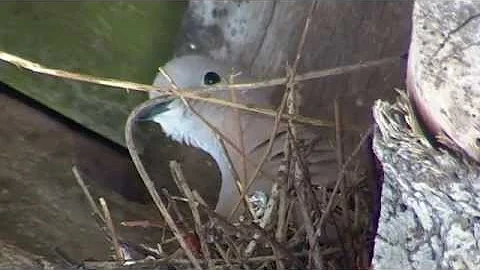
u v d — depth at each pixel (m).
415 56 0.86
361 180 1.36
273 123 1.54
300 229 1.30
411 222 0.94
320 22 1.62
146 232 1.49
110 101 1.74
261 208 1.41
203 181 1.74
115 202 1.58
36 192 1.50
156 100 1.33
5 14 1.73
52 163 1.60
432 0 0.82
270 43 1.66
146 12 1.75
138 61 1.76
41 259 1.29
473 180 0.85
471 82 0.81
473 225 0.87
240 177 1.51
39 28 1.74
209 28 1.72
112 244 1.36
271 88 1.63
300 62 1.63
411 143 0.89
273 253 1.29
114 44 1.76
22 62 1.17
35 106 1.72
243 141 1.46
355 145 1.51
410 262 0.94
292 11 1.64
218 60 1.67
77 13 1.76
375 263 0.98
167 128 1.59
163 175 1.75
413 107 0.89
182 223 1.43
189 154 1.77
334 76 1.60
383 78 1.56
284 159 1.35
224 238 1.32
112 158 1.73
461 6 0.80
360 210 1.36
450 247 0.89
